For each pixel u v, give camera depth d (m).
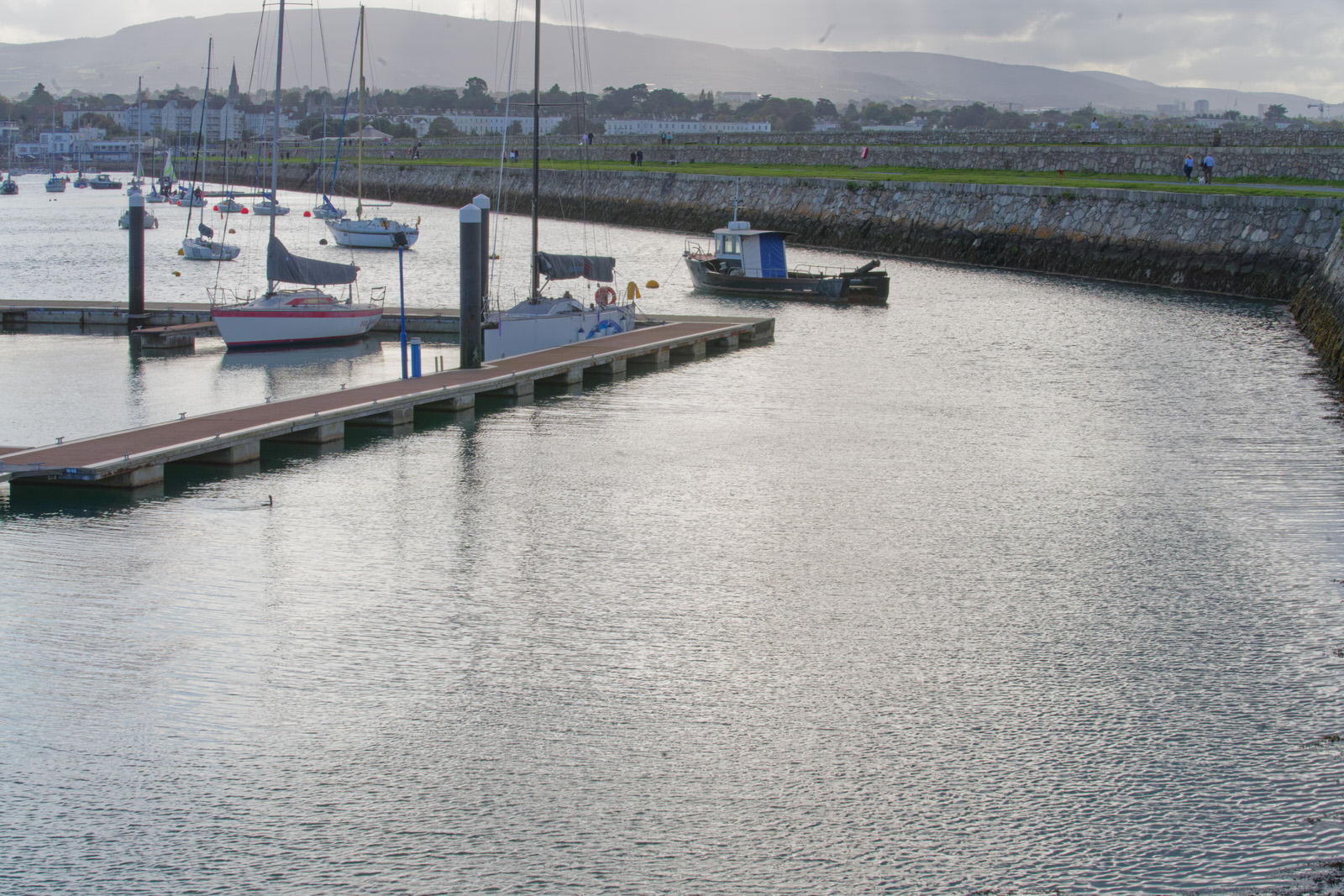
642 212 96.25
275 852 11.23
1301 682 14.82
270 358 37.78
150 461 22.36
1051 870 11.16
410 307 46.00
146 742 13.05
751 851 11.35
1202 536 20.27
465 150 151.00
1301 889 10.88
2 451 22.88
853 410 29.88
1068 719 13.84
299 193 158.00
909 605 17.17
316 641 15.65
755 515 21.23
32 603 16.73
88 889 10.71
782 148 100.19
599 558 18.91
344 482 22.97
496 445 25.94
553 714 13.80
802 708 14.02
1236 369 35.53
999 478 23.75
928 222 72.62
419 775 12.49
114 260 70.06
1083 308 49.53
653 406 30.16
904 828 11.75
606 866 11.10
